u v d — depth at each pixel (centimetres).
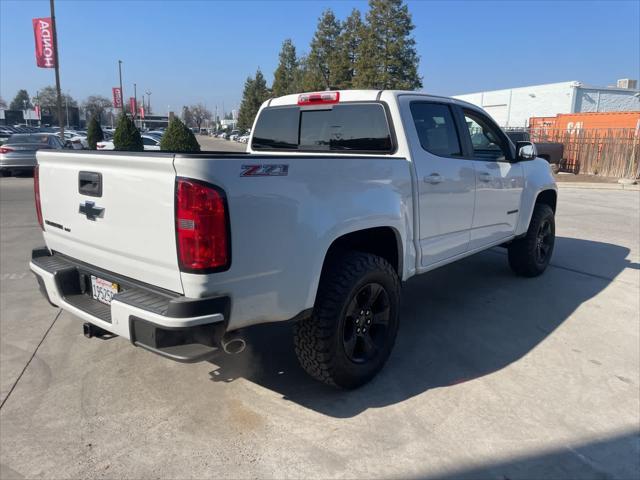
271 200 271
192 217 244
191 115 14125
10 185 1471
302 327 319
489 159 487
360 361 343
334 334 315
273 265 277
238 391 345
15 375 363
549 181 597
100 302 314
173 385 352
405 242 375
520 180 536
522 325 467
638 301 537
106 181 285
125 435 295
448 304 521
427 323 469
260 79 6419
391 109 387
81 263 327
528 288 577
